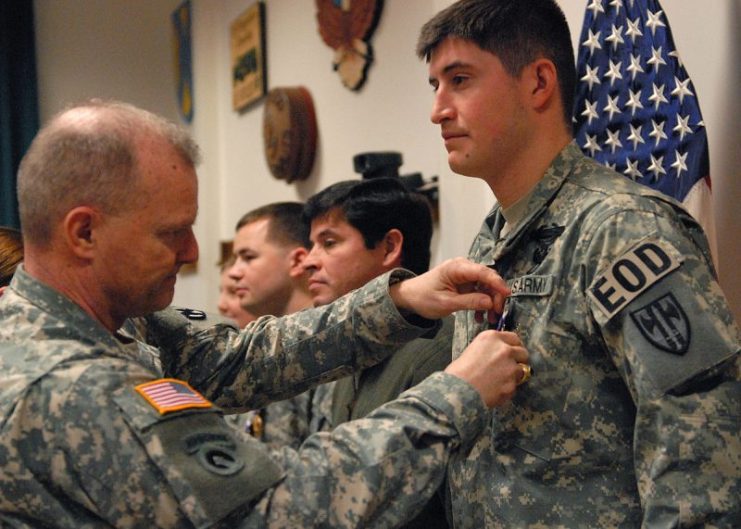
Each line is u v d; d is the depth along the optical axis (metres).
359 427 1.00
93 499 0.93
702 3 1.62
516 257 1.19
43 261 1.06
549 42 1.18
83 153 1.02
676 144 1.53
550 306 1.11
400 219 1.79
